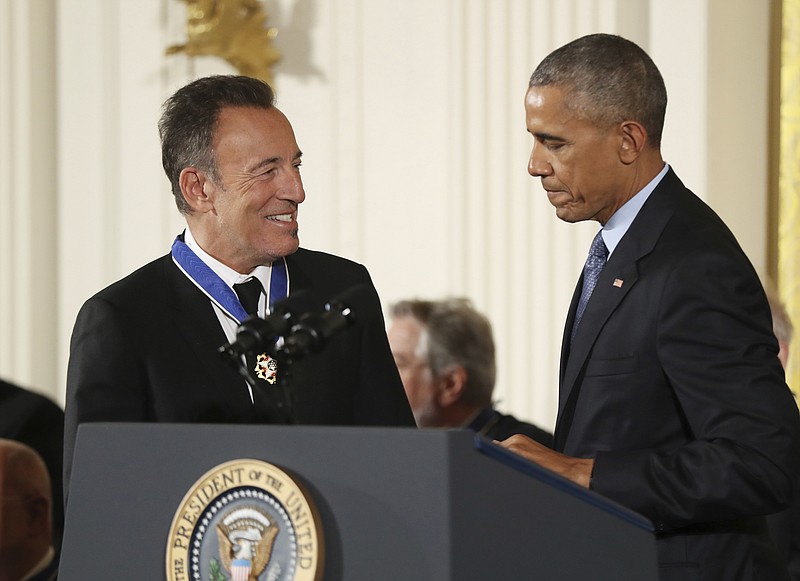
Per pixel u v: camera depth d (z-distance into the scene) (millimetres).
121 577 6852
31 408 16328
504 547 6246
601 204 10219
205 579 6438
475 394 15508
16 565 15203
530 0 20547
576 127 10008
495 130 20688
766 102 19062
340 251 21500
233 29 21719
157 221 22219
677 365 9305
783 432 8961
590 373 9914
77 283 22531
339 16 21641
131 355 9727
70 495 7062
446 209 20875
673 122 18984
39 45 22781
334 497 6340
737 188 19047
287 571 6262
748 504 8867
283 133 10164
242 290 10297
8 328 22516
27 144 22609
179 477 6773
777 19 18953
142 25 22391
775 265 19031
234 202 10008
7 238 22594
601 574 6648
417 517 6117
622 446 9695
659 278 9602
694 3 18875
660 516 9031
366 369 10578
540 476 6445
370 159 21438
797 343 18953
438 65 21047
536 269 20500
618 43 10188
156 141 22281
